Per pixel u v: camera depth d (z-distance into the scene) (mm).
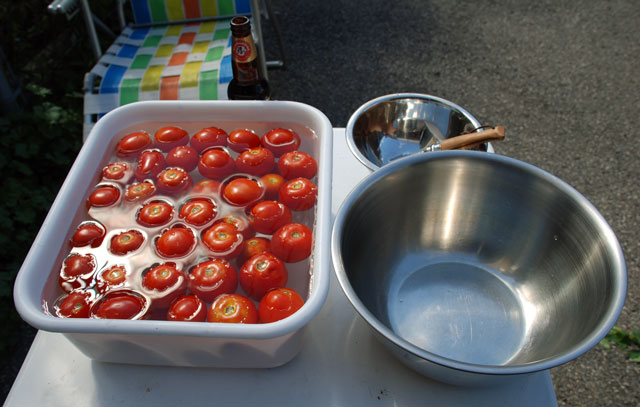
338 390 767
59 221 813
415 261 992
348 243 814
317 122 1038
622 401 1690
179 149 1004
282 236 825
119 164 983
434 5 3678
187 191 953
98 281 783
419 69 3092
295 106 1062
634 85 2973
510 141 2641
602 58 3176
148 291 759
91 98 1912
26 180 2121
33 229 2033
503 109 2830
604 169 2490
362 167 1154
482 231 987
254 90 1181
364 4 3672
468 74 3068
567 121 2756
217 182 968
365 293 873
